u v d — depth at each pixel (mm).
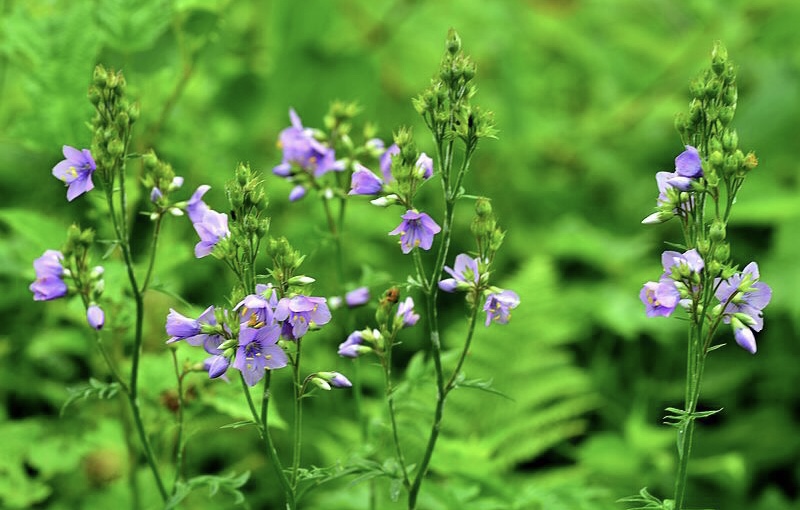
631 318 2158
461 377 1497
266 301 1430
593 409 2143
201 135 2082
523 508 1690
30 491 1728
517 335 1932
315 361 1902
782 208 2209
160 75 1824
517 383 1905
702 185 1442
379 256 2143
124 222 1495
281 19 2279
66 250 1479
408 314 1506
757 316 1443
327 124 1625
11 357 1867
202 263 2031
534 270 2006
